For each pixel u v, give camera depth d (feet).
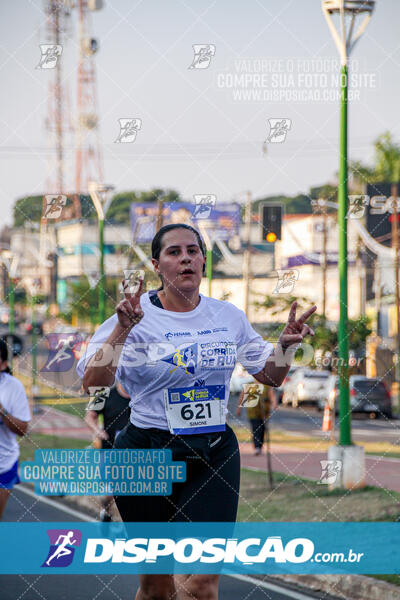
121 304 15.92
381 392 109.70
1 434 26.58
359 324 56.90
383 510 38.19
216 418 17.20
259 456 66.18
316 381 115.14
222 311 17.62
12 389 26.58
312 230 150.51
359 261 137.69
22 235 125.39
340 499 42.63
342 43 44.78
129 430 17.56
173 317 17.24
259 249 130.11
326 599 27.76
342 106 46.37
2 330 201.98
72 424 89.51
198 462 17.03
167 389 17.11
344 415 47.21
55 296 130.11
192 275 17.12
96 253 169.58
